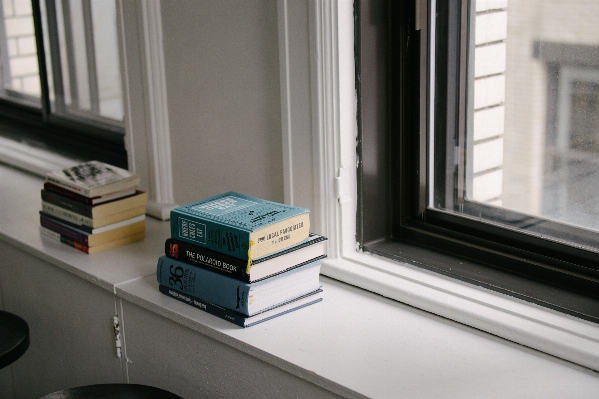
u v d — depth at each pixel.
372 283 1.58
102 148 2.50
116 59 2.41
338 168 1.62
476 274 1.54
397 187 1.68
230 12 1.77
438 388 1.24
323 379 1.28
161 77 2.02
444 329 1.44
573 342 1.30
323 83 1.58
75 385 1.99
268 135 1.77
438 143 1.62
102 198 1.89
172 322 1.59
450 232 1.63
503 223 1.56
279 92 1.71
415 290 1.52
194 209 1.57
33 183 2.51
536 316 1.38
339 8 1.53
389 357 1.34
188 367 1.59
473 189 1.59
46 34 2.65
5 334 1.74
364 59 1.58
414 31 1.58
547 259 1.48
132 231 1.96
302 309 1.54
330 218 1.65
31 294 2.06
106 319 1.79
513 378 1.26
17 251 2.06
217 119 1.90
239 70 1.80
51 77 2.68
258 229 1.43
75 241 1.92
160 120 2.05
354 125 1.62
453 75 1.56
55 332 2.00
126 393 1.53
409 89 1.62
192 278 1.55
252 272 1.44
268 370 1.41
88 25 2.48
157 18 1.97
